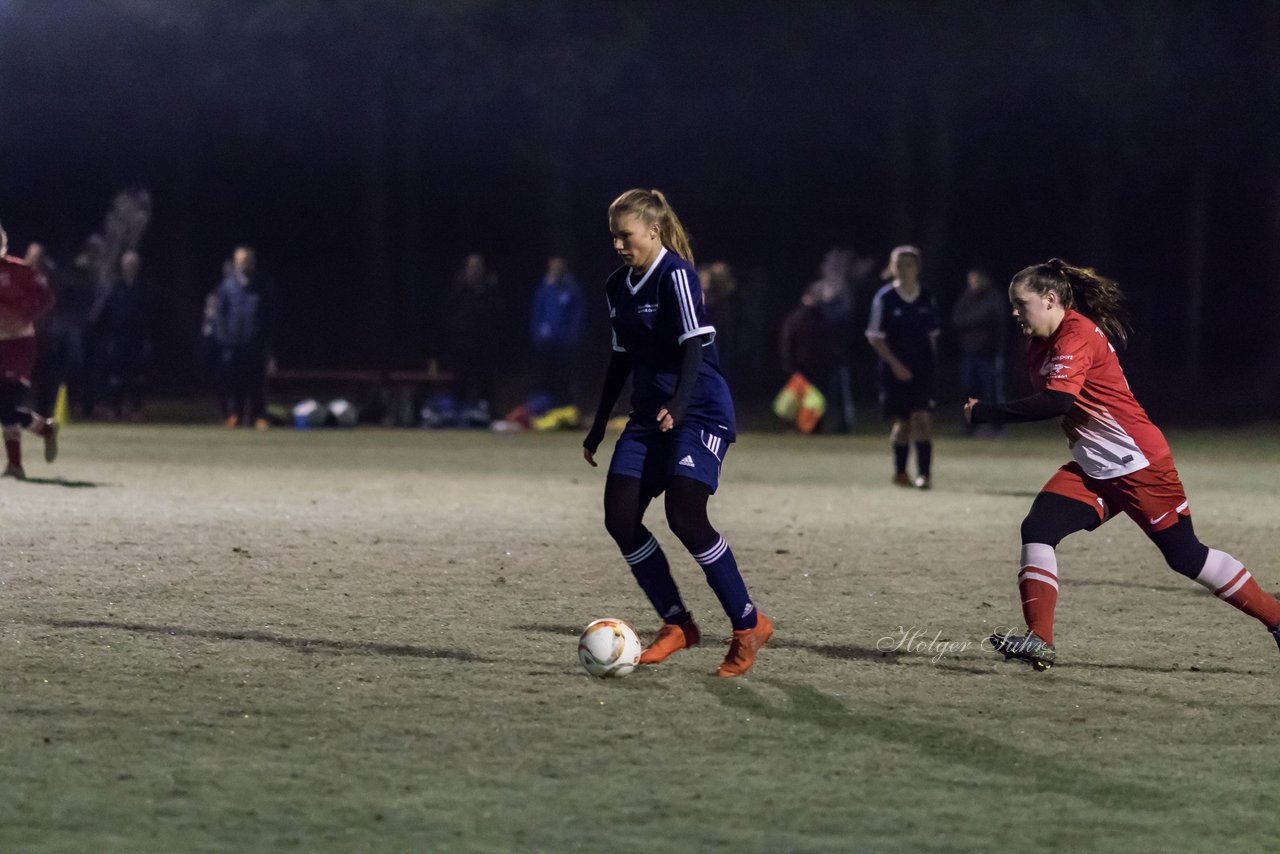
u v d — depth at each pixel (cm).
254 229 11225
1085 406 1944
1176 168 10175
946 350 10994
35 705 1708
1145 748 1609
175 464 4838
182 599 2370
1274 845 1305
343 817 1346
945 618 2322
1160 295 11288
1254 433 7075
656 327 1873
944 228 9562
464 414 7094
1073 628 2275
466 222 11419
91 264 7325
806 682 1886
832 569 2806
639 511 1930
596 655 1855
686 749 1579
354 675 1883
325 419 7000
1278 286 9925
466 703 1753
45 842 1271
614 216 1867
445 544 3047
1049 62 8419
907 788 1455
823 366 6912
